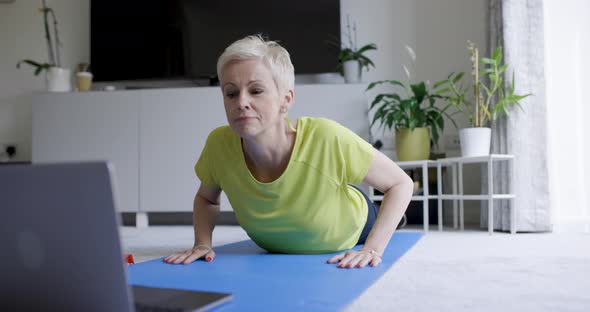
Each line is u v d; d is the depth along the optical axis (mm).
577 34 2742
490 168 2420
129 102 3338
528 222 2551
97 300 592
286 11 3645
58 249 589
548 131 2670
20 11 4004
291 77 1219
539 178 2568
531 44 2645
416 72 3494
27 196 580
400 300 940
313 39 3602
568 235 2336
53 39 3947
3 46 3965
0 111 3928
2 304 635
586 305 900
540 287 1063
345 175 1342
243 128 1146
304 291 928
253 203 1368
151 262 1273
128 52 3809
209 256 1314
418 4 3508
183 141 3281
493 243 1938
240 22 3693
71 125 3383
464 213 3398
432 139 3371
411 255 1570
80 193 562
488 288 1053
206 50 3725
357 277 1069
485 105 2893
